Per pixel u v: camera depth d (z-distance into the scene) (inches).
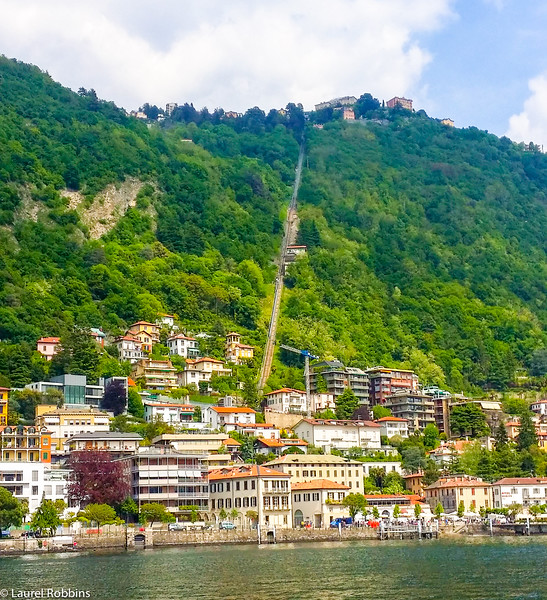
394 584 5600.4
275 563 6752.0
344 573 6127.0
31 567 6599.4
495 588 5359.3
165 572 6240.2
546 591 5211.6
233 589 5447.8
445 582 5644.7
